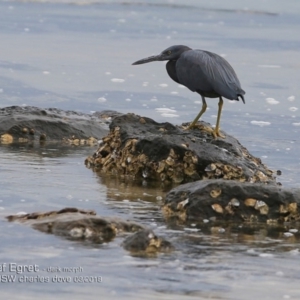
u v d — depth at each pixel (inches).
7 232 410.3
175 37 1528.1
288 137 780.6
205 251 399.9
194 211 461.1
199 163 554.6
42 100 922.1
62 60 1195.3
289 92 1038.4
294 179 598.9
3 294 335.9
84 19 1740.9
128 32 1573.6
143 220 454.3
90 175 572.7
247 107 931.3
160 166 558.3
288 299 341.1
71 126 707.4
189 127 596.7
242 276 366.0
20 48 1278.3
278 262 389.1
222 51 1375.5
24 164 594.2
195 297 337.4
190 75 586.9
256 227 452.4
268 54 1379.2
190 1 2255.2
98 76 1083.3
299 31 1769.2
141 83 1053.2
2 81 1008.2
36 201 485.1
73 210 438.0
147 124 595.2
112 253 385.7
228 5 2240.4
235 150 573.6
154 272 364.2
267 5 2260.1
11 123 692.1
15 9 1818.4
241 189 467.5
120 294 338.3
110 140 596.4
